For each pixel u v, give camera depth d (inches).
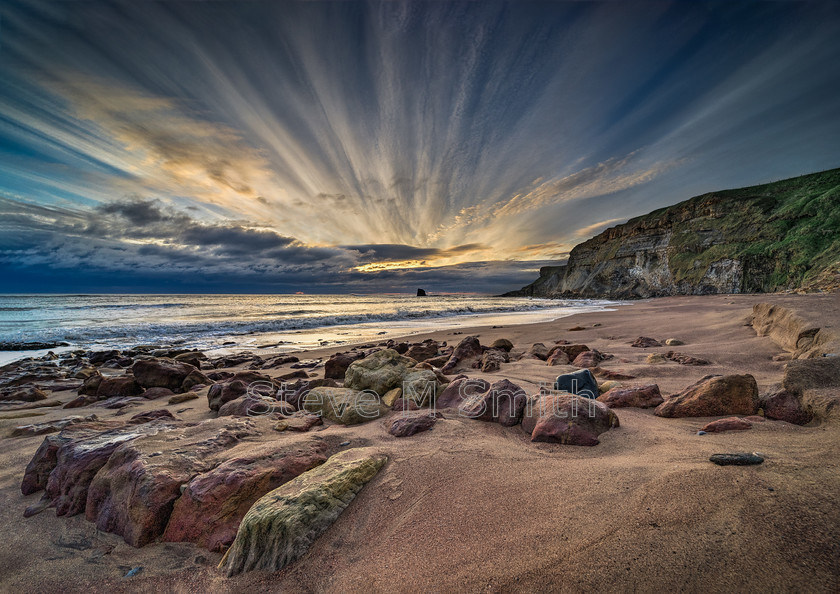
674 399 143.8
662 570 58.1
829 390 116.2
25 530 97.3
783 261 1748.3
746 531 62.2
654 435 116.3
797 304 285.1
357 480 97.0
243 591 70.8
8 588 77.5
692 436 111.9
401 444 124.3
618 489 80.7
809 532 59.7
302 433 143.3
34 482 117.1
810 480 71.8
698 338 344.2
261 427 143.8
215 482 94.1
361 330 709.3
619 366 242.1
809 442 93.9
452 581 63.7
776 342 253.4
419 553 71.7
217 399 206.8
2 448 152.5
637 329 463.5
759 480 73.8
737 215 2295.8
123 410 215.6
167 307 1414.9
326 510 85.4
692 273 2285.9
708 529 64.1
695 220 2556.6
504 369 264.5
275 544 76.9
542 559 64.3
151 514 90.1
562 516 74.4
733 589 53.7
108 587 75.6
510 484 90.0
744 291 1892.2
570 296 3476.9
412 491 92.7
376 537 78.9
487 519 77.8
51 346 565.9
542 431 123.7
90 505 101.0
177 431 131.0
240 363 410.3
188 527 88.5
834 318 215.6
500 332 553.9
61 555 86.8
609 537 66.2
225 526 88.4
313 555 76.4
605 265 3181.6
